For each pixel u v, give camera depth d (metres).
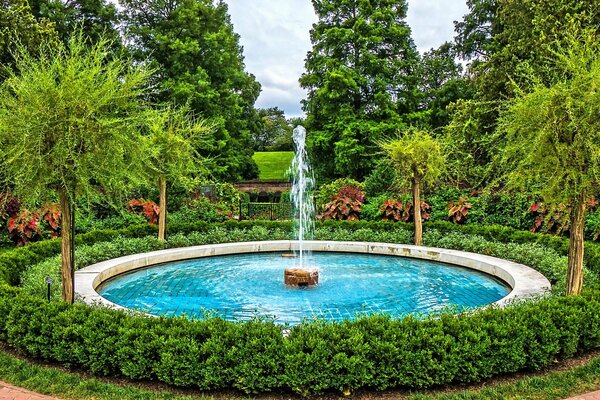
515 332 3.80
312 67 22.84
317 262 9.66
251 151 29.39
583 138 4.79
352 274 8.34
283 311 5.98
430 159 10.26
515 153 5.43
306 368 3.47
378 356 3.57
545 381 3.64
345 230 11.98
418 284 7.54
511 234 9.81
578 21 10.66
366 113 21.81
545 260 7.49
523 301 5.20
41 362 4.11
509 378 3.76
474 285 7.49
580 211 5.22
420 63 25.33
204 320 4.18
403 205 12.79
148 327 3.97
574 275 5.28
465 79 22.36
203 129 10.72
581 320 4.10
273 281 7.77
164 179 10.20
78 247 8.84
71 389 3.59
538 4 12.81
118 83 5.19
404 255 10.09
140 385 3.70
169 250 9.78
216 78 21.58
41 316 4.19
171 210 13.60
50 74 4.69
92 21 18.11
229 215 13.80
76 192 5.05
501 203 11.88
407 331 3.81
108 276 7.85
